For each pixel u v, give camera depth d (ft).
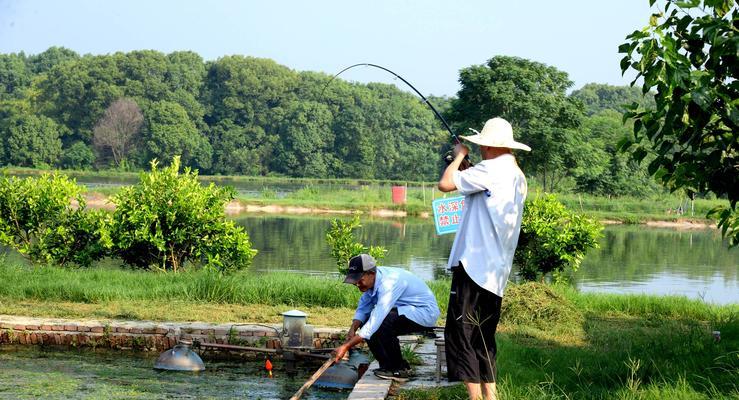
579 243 77.71
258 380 39.11
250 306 54.85
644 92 28.99
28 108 566.77
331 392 36.86
